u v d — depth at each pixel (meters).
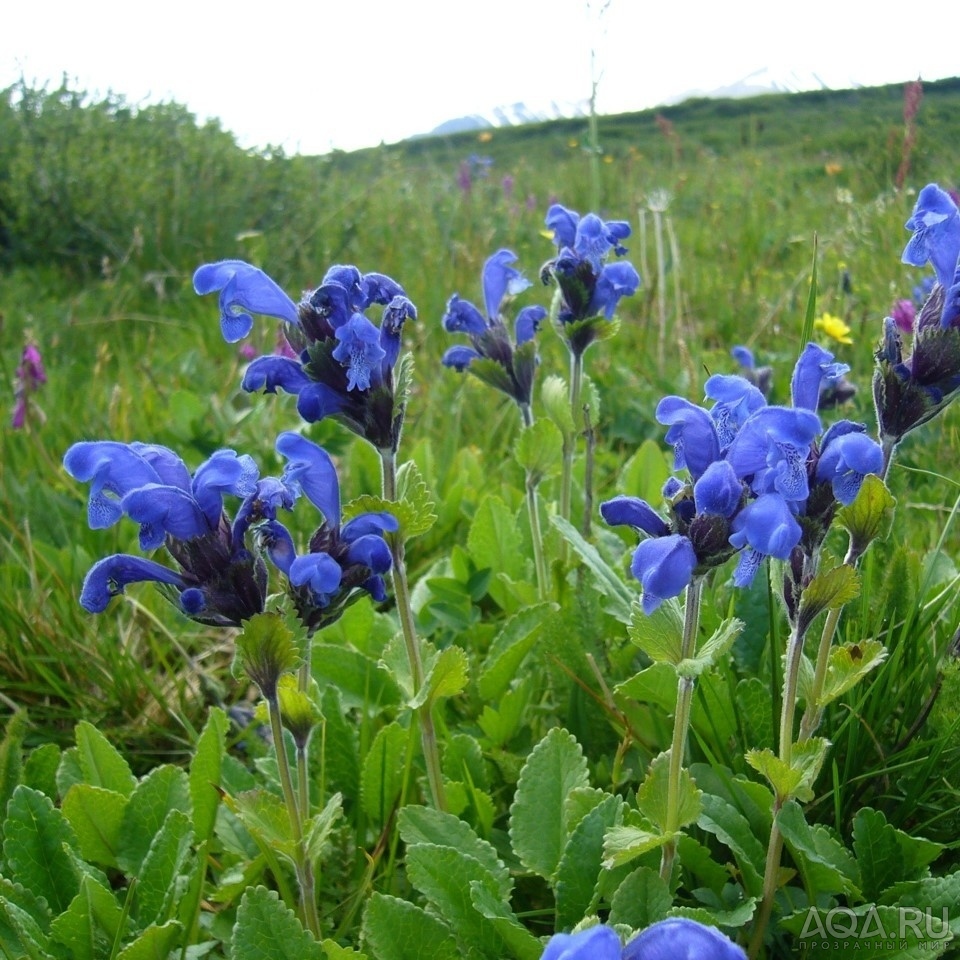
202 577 0.26
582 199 1.33
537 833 0.32
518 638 0.39
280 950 0.26
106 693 0.43
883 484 0.26
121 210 1.14
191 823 0.30
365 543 0.27
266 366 0.30
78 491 0.59
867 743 0.33
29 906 0.30
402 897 0.33
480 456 0.61
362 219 1.24
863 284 0.82
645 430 0.67
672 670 0.34
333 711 0.36
